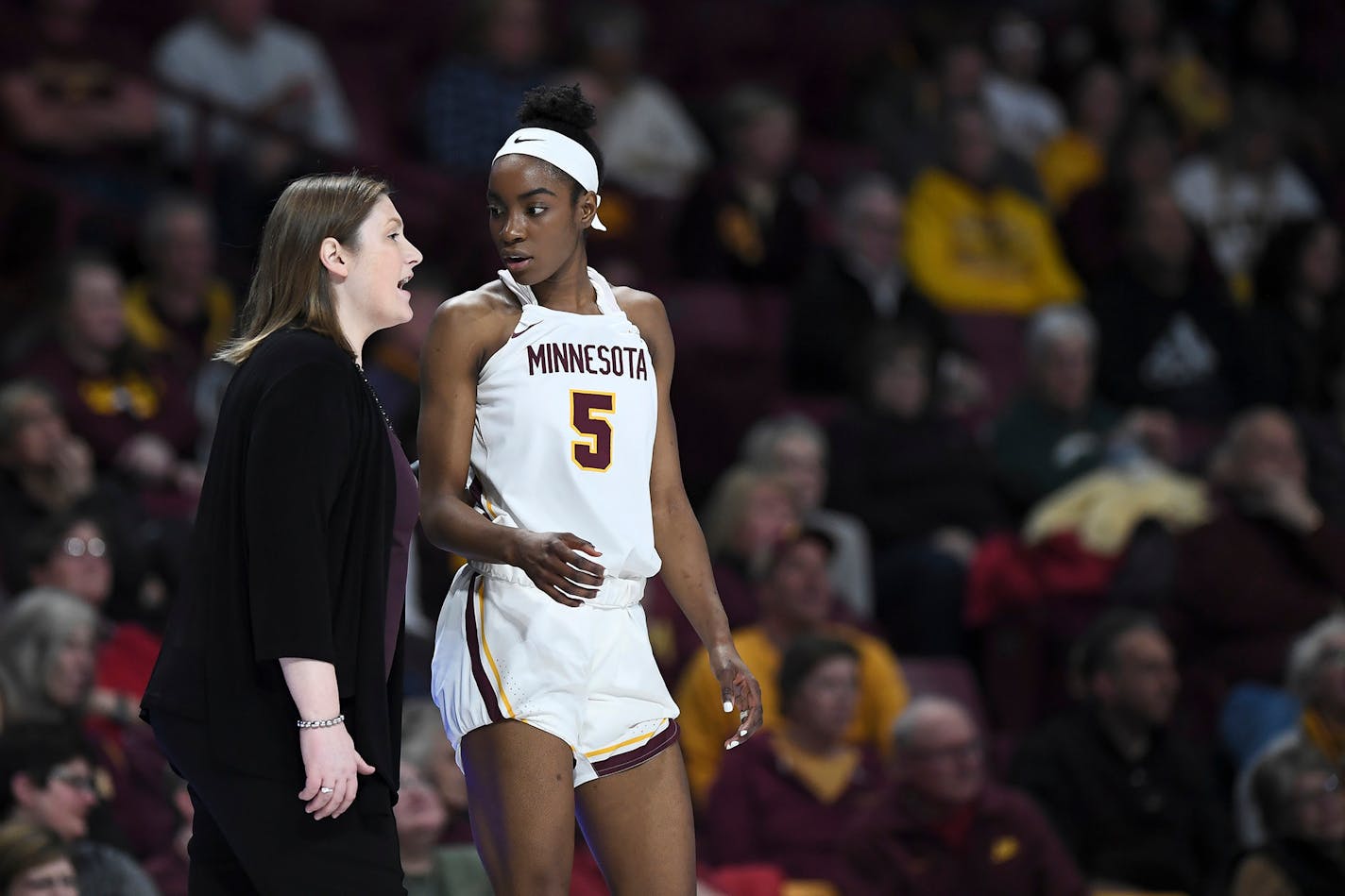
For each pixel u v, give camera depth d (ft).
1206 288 105.70
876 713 72.79
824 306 99.19
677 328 98.32
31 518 69.41
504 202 36.58
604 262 97.60
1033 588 80.64
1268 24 138.62
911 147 115.14
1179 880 68.80
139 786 59.36
